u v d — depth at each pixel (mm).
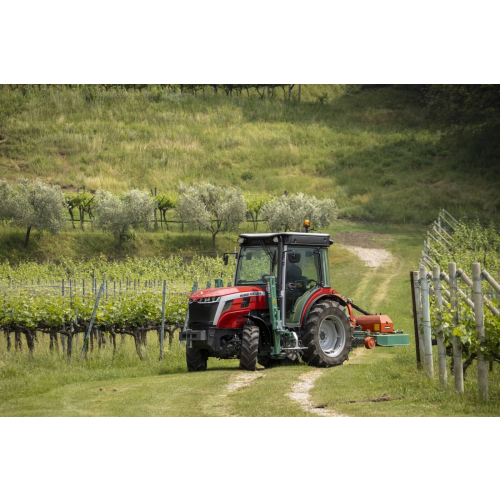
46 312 52094
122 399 34625
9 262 125875
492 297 48844
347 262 132500
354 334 50844
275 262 45719
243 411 30703
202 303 43781
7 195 132750
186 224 156500
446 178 199750
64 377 43125
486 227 159750
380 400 32062
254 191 194875
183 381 39438
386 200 184250
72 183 189250
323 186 198250
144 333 56625
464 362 36031
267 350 44344
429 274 39719
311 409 30766
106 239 139500
